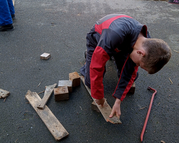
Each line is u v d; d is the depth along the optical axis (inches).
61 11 172.6
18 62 105.0
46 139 66.4
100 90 60.8
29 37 130.1
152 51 47.3
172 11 181.5
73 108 78.8
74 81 87.0
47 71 99.2
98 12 173.2
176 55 117.3
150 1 205.9
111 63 107.0
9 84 89.6
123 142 66.7
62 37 131.8
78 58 110.7
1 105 78.6
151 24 154.8
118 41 51.6
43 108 75.5
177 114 78.0
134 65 67.4
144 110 79.4
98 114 76.8
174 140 67.9
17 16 159.6
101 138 67.7
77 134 68.7
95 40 68.1
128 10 179.9
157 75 100.0
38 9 174.9
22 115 74.8
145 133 70.0
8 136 67.0
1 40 125.0
